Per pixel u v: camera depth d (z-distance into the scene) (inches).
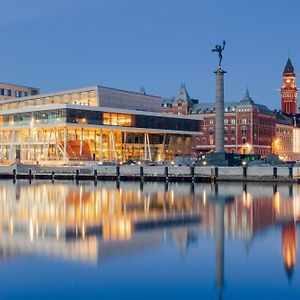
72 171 5073.8
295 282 1069.8
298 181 4109.3
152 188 3799.2
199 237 1556.3
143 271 1152.8
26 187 3973.9
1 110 7263.8
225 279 1092.5
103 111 6441.9
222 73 4761.3
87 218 2028.8
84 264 1208.8
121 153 6865.2
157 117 7012.8
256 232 1651.1
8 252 1332.4
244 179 4291.3
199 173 4451.3
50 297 983.0
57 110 6200.8
